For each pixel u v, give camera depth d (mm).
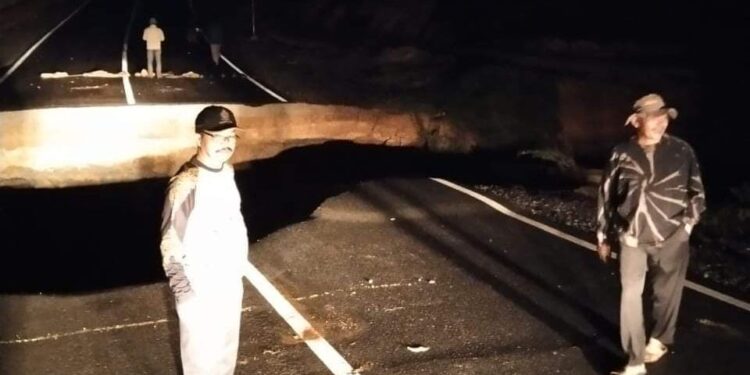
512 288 6977
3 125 12227
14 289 7887
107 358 5352
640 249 5020
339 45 29828
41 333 5758
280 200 11586
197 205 3965
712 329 6078
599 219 5230
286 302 6520
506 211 9812
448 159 16016
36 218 11086
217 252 4043
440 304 6543
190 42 30469
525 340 5824
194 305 4051
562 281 7195
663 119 4902
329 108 16312
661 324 5387
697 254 8336
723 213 10141
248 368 5262
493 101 19641
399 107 19141
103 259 9367
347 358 5453
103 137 12922
